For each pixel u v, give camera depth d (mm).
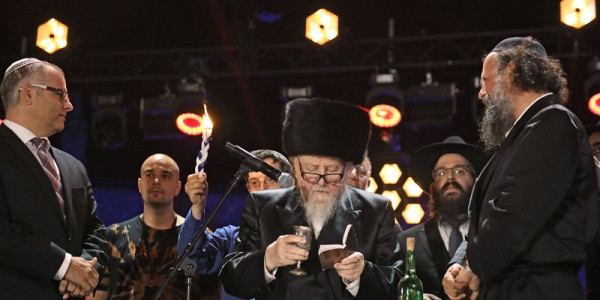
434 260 4406
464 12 9031
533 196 2893
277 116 9781
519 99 3252
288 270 3504
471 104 8836
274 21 9031
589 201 3043
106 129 8898
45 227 3559
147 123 8773
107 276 4812
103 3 9148
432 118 8289
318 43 8242
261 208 3660
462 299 3518
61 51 8586
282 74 8719
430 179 4961
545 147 2938
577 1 7324
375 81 8352
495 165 3158
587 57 7934
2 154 3555
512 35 8406
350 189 3779
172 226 5062
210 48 8844
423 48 8602
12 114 3744
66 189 3760
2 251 3406
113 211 9453
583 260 2973
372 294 3395
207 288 4902
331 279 3471
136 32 9766
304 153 3564
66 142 9586
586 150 3057
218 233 4766
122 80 8930
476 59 8367
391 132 8758
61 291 3510
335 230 3533
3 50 9664
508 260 2947
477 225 3199
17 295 3441
